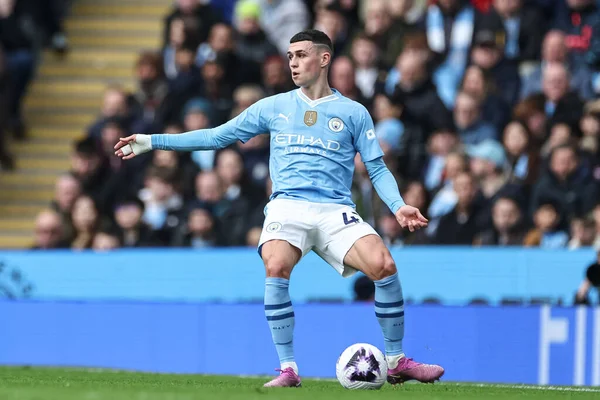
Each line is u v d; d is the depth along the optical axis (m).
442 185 36.66
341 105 21.86
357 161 37.31
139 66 44.78
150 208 40.19
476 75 39.22
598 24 40.81
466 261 32.22
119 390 19.45
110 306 34.81
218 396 17.73
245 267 34.31
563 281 31.30
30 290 36.78
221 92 43.06
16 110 49.62
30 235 47.94
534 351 29.61
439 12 42.41
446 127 38.91
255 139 40.16
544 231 34.81
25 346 35.94
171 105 43.53
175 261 35.16
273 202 21.77
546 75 38.25
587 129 37.28
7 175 49.44
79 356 35.19
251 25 44.50
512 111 39.59
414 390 21.77
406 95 39.34
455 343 30.19
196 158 41.31
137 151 22.42
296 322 32.06
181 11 45.78
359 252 21.36
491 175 36.84
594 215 34.09
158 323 34.00
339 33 43.69
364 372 21.39
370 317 31.20
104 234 39.59
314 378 30.55
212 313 33.25
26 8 50.38
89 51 53.03
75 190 41.47
